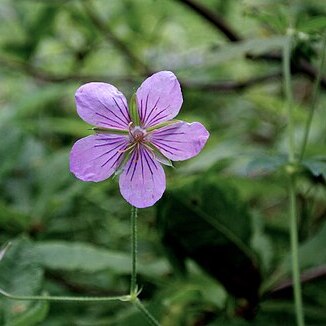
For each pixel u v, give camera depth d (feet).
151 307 0.73
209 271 0.78
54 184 0.92
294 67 0.93
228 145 1.01
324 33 0.78
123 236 1.04
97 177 0.56
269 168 0.70
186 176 0.86
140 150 0.56
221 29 1.03
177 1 1.08
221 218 0.76
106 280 0.92
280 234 0.94
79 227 0.99
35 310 0.63
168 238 0.78
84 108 0.56
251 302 0.78
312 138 1.07
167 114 0.56
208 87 1.04
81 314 0.85
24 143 0.96
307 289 0.83
